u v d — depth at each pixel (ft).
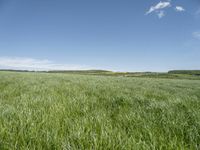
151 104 16.15
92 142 7.45
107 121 10.28
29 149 6.83
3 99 18.38
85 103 16.84
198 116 11.96
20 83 39.24
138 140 8.02
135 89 35.12
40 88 30.09
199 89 43.96
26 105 14.67
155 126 10.18
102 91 28.68
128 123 10.64
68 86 35.68
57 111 12.94
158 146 7.47
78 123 9.64
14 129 8.65
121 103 18.17
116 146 7.06
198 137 8.49
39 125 9.26
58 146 7.10
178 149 7.10
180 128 9.64
